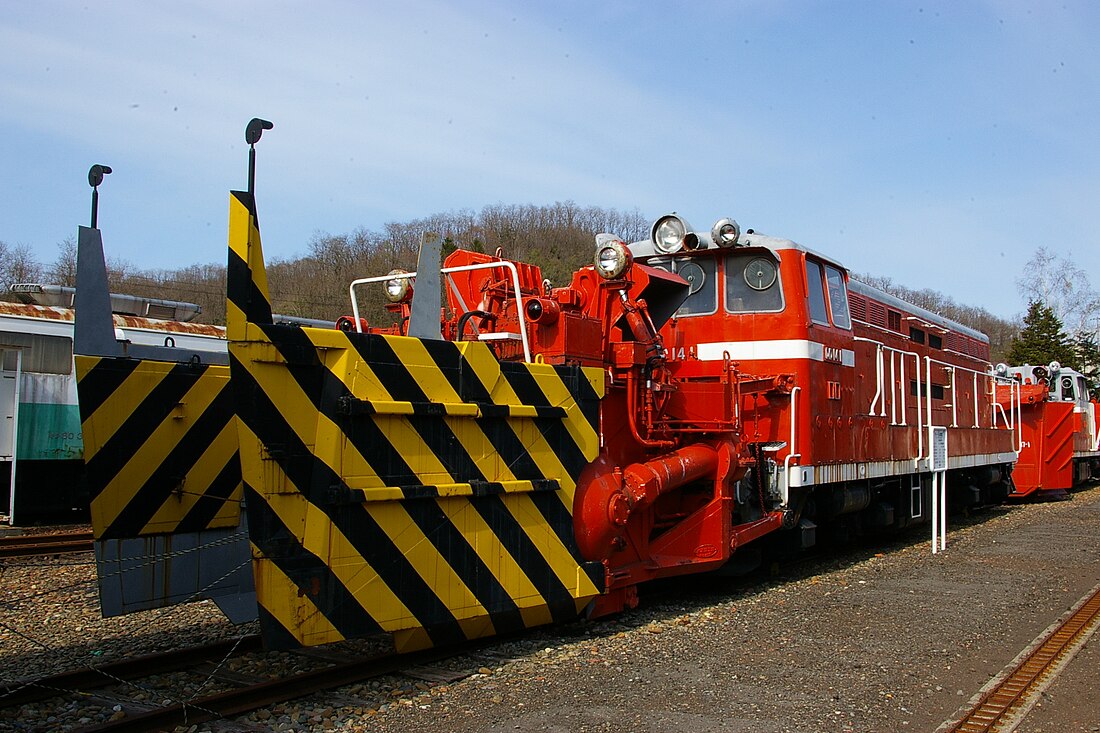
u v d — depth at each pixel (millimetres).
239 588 6289
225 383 6168
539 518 5707
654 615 7199
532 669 5488
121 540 5633
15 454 14273
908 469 11883
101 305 5605
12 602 7719
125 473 5641
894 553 11281
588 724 4520
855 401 10383
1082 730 4555
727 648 6094
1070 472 20078
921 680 5391
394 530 4836
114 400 5582
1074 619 7160
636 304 7254
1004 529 13828
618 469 6477
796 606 7621
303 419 4516
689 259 9641
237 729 4391
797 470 8812
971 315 69500
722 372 7902
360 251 42656
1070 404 20109
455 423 5164
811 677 5398
